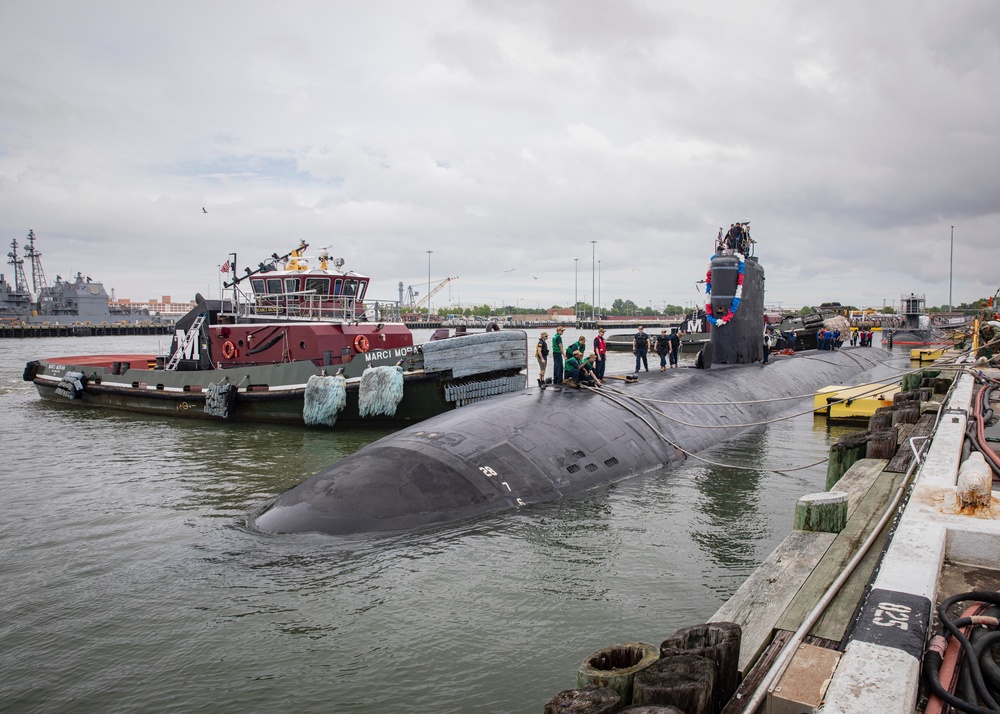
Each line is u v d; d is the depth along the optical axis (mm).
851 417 21859
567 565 9727
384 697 6680
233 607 8523
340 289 29172
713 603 8664
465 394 21953
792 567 6582
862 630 4125
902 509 6457
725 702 4676
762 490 13664
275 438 21297
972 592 4688
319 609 8430
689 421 17688
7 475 16234
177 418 25797
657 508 12312
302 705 6570
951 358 21984
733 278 23906
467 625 8047
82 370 29641
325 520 10695
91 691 6855
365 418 22531
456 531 10664
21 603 8820
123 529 11805
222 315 27750
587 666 4734
